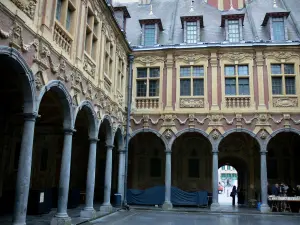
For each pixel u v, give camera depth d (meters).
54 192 16.72
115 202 18.73
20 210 8.41
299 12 23.17
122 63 19.84
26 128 8.79
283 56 19.75
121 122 18.91
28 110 8.80
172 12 25.16
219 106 19.59
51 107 14.32
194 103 19.83
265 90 19.45
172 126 19.67
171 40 21.83
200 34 21.83
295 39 20.59
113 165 23.16
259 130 18.92
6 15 7.62
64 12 11.11
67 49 11.32
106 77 15.80
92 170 13.86
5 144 14.84
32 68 8.80
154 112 19.97
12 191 14.96
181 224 13.06
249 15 23.36
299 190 19.33
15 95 12.85
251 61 19.97
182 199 19.62
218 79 19.98
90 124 13.98
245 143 22.22
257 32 21.62
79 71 12.12
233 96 19.59
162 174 22.52
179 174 22.33
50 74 9.94
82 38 12.62
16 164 16.00
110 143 16.69
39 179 17.84
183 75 20.55
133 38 22.67
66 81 11.09
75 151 22.72
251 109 19.22
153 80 20.84
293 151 21.84
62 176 11.16
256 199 21.19
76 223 11.89
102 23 15.23
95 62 14.24
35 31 8.92
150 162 22.83
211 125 19.33
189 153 22.59
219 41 21.25
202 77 20.23
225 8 26.11
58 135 19.23
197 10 22.27
